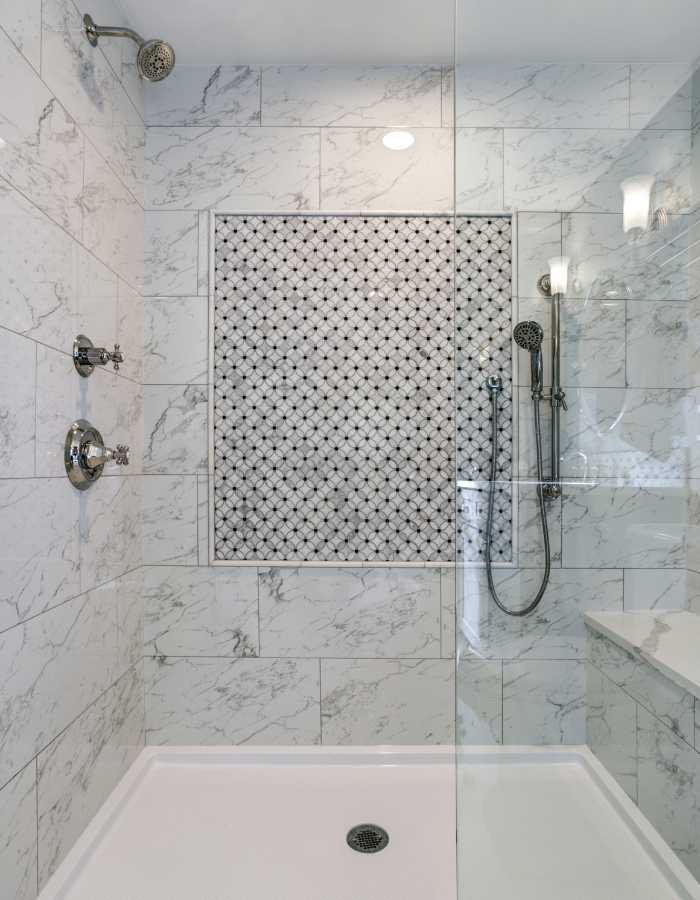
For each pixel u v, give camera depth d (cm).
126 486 193
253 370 209
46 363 142
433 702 207
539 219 126
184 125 210
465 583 132
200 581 208
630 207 120
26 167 132
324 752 204
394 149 210
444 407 209
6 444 125
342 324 209
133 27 192
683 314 117
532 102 126
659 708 115
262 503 208
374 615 208
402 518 208
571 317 124
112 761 180
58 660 147
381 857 157
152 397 208
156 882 147
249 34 196
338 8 184
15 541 128
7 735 125
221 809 178
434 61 209
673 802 112
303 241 210
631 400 120
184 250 209
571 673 124
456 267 131
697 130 116
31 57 134
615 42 120
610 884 116
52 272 144
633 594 119
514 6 125
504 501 130
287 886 146
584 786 120
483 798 128
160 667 208
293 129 210
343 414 209
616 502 121
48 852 141
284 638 208
